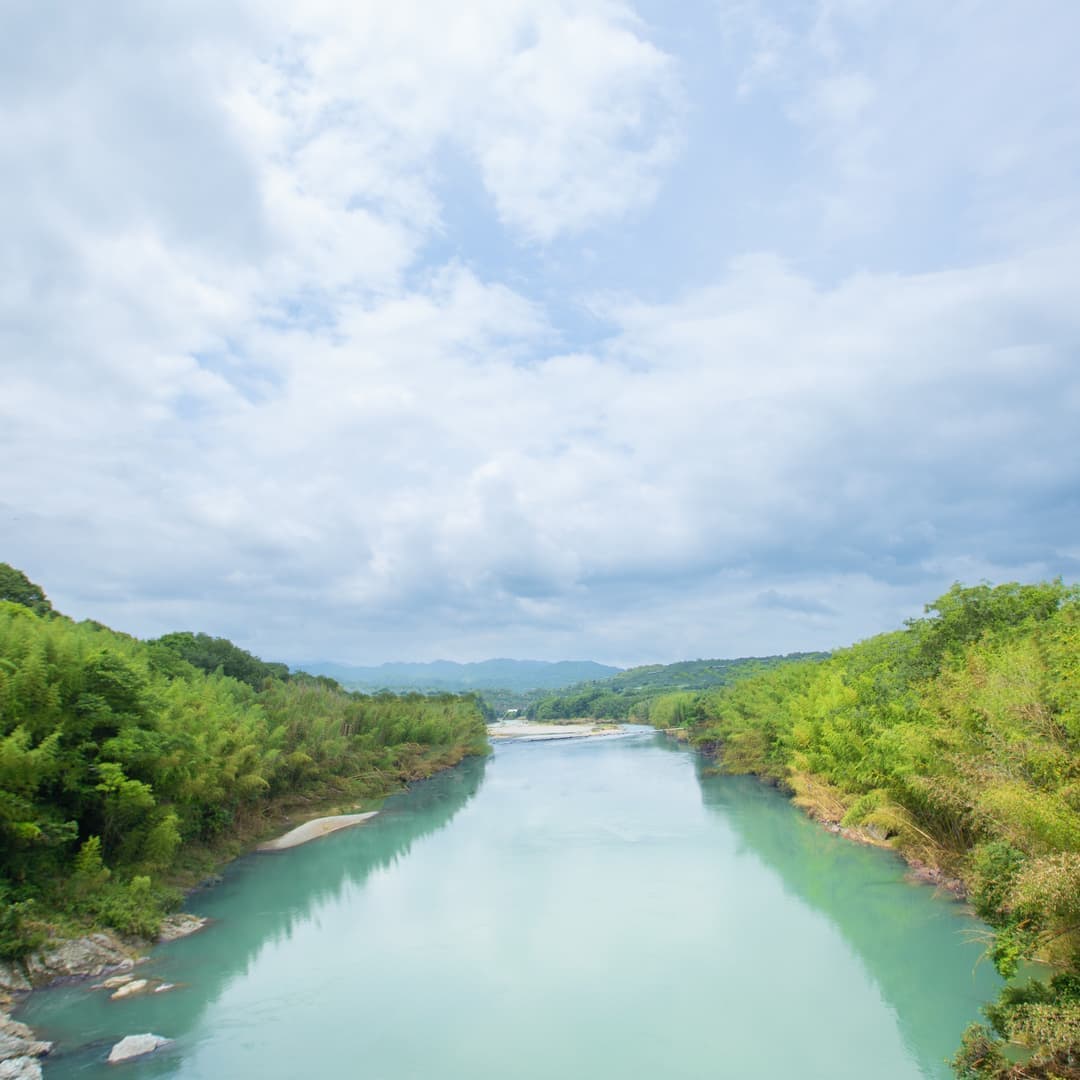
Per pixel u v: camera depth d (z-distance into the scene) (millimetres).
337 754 59375
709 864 35875
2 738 24125
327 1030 19906
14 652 27688
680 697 143750
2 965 21859
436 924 28531
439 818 52250
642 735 139375
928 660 34156
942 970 21984
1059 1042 13297
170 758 30531
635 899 30734
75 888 25594
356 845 43469
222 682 56562
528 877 34906
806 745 47844
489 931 27578
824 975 22453
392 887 33969
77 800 27422
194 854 36531
